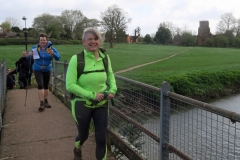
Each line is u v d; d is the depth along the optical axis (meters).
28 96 8.48
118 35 63.56
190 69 30.30
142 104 3.67
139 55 50.31
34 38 58.53
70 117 6.16
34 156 4.24
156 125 3.40
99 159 3.38
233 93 23.25
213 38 91.88
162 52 59.00
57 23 76.38
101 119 3.35
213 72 25.47
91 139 4.82
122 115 4.15
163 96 3.06
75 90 3.15
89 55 3.22
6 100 8.02
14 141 4.84
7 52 42.75
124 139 4.18
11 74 11.84
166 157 3.18
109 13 62.31
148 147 3.75
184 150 2.98
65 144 4.68
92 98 3.15
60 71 8.00
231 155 2.62
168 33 100.38
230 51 64.88
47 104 6.98
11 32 84.69
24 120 5.99
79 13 80.62
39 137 5.00
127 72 27.19
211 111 2.38
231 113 2.16
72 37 79.75
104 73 3.31
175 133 3.14
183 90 20.56
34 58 6.36
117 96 4.44
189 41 92.62
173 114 3.11
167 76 23.42
